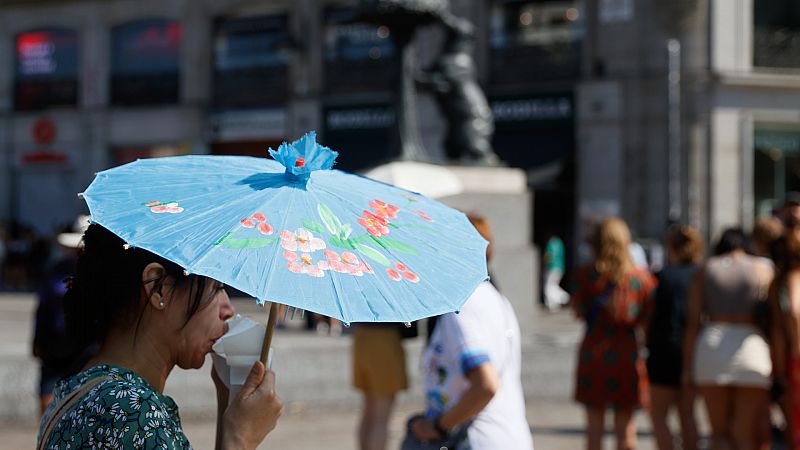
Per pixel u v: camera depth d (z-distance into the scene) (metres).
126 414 1.72
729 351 6.30
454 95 11.86
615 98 25.38
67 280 2.01
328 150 2.00
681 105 24.92
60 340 6.06
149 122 31.09
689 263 7.00
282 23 29.48
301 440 8.11
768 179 25.33
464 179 11.38
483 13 27.00
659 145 25.09
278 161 1.99
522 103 26.53
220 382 2.23
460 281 1.94
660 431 6.93
